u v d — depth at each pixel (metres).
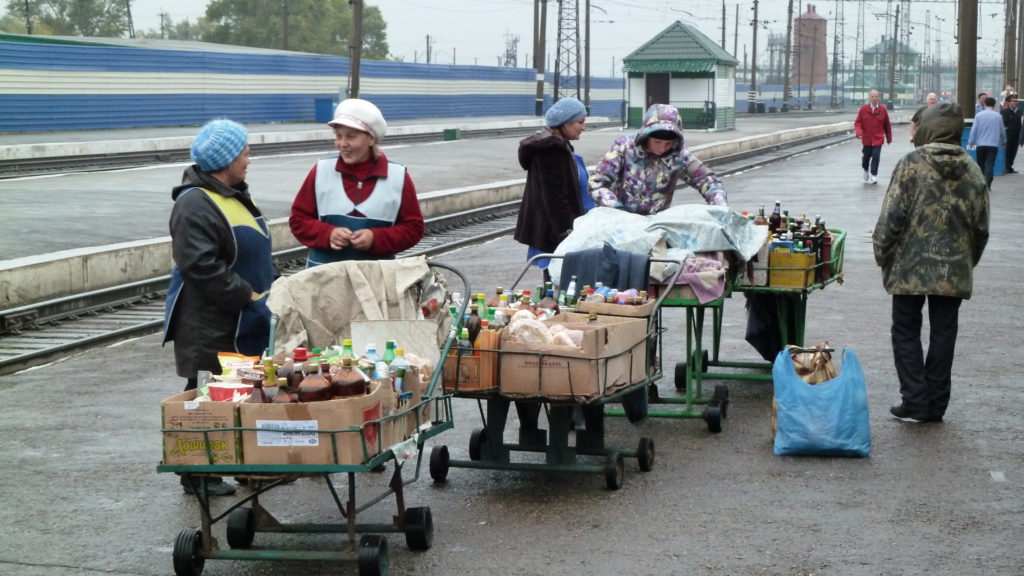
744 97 123.56
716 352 9.22
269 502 6.45
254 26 118.06
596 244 7.55
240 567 5.44
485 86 77.75
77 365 10.27
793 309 9.06
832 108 132.50
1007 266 15.20
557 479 6.78
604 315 6.94
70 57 45.53
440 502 6.37
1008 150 30.22
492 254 17.34
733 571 5.27
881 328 11.13
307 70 60.84
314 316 6.03
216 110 54.72
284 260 16.86
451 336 5.87
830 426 7.03
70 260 13.39
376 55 127.75
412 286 6.18
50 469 7.05
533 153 8.43
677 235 7.64
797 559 5.41
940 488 6.45
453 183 28.47
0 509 6.30
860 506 6.16
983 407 8.22
